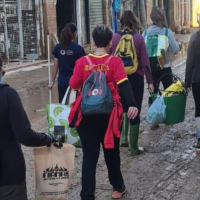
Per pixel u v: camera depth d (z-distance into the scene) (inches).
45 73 547.8
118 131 159.5
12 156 117.6
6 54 599.8
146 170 214.7
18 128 116.4
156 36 260.1
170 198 183.8
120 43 217.9
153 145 253.0
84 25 765.9
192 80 226.2
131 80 220.1
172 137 267.6
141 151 239.1
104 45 164.2
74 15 732.0
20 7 613.6
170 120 230.4
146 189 192.7
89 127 160.4
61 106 202.8
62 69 235.6
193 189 192.4
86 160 161.9
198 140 235.9
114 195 183.2
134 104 158.1
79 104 159.0
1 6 592.7
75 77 163.9
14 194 118.6
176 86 231.5
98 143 162.6
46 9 637.9
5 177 117.3
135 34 219.6
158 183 199.0
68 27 232.5
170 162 225.1
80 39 738.8
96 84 156.6
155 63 260.8
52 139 130.0
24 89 449.1
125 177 206.4
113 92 159.9
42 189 137.6
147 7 1003.9
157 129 286.0
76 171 217.3
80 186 199.6
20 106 118.0
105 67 159.6
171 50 264.8
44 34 644.7
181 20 1284.4
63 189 138.9
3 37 597.3
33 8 633.6
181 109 229.9
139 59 220.2
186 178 204.4
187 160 227.8
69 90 210.7
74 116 160.2
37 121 321.4
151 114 228.4
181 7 1274.6
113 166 177.0
